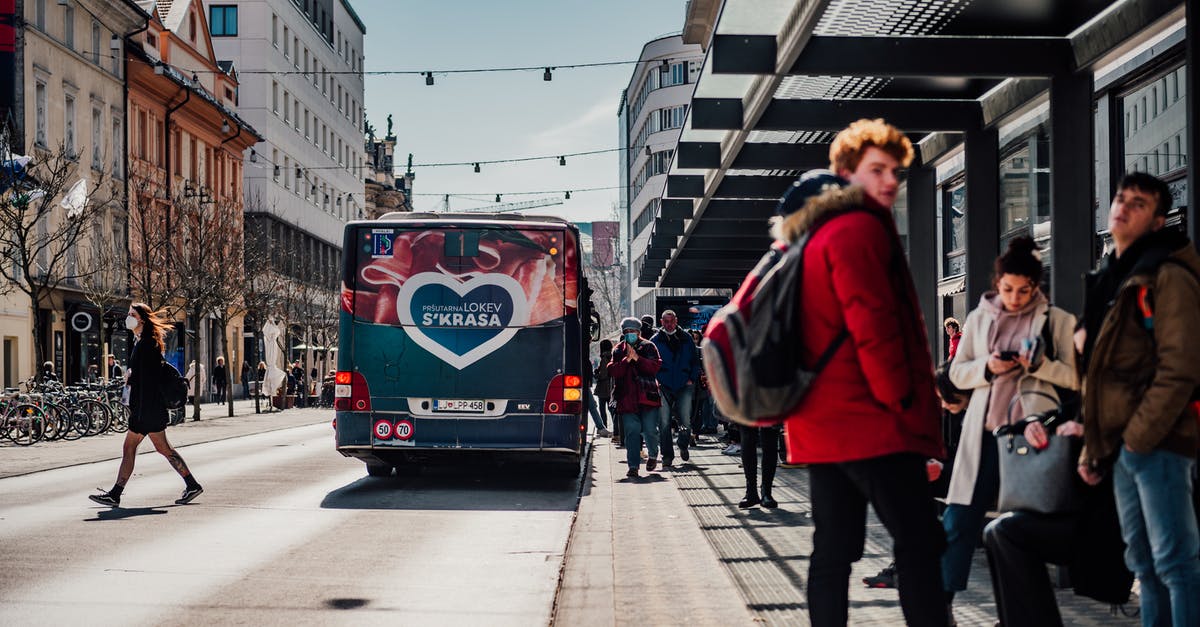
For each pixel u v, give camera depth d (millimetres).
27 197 29594
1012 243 6168
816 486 4605
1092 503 5301
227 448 23078
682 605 7180
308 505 13047
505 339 14875
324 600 7598
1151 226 5152
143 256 39219
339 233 87188
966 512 6316
